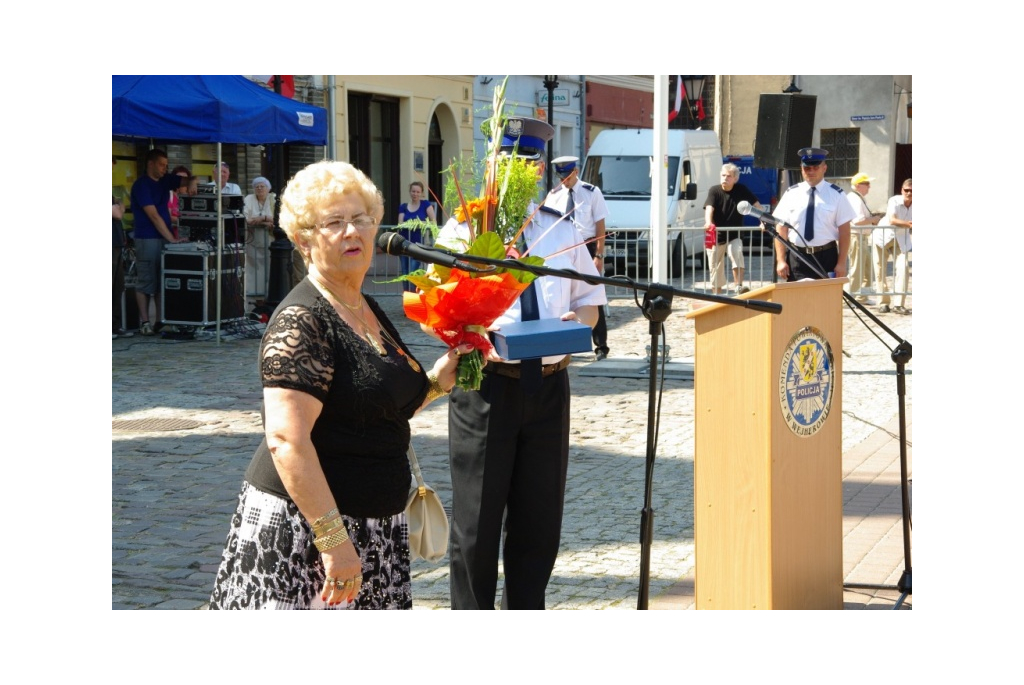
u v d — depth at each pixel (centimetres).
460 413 438
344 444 323
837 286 486
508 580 454
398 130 2234
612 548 615
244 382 1111
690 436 892
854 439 875
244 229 1459
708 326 459
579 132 3117
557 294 462
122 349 1310
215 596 328
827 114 3095
